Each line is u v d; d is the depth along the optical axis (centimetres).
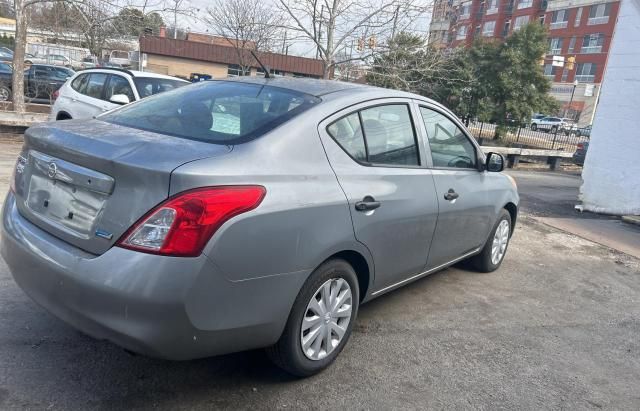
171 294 225
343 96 330
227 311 246
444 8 1190
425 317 416
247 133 279
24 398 264
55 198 265
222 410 272
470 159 455
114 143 254
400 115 370
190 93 348
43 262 251
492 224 500
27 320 340
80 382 283
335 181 296
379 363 337
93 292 231
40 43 2430
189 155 246
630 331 436
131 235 230
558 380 342
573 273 583
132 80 854
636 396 333
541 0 5938
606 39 5297
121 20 1251
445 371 336
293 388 298
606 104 941
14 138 1105
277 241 259
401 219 345
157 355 235
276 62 1869
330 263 298
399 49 1025
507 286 512
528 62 2716
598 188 963
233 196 240
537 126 4591
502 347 379
